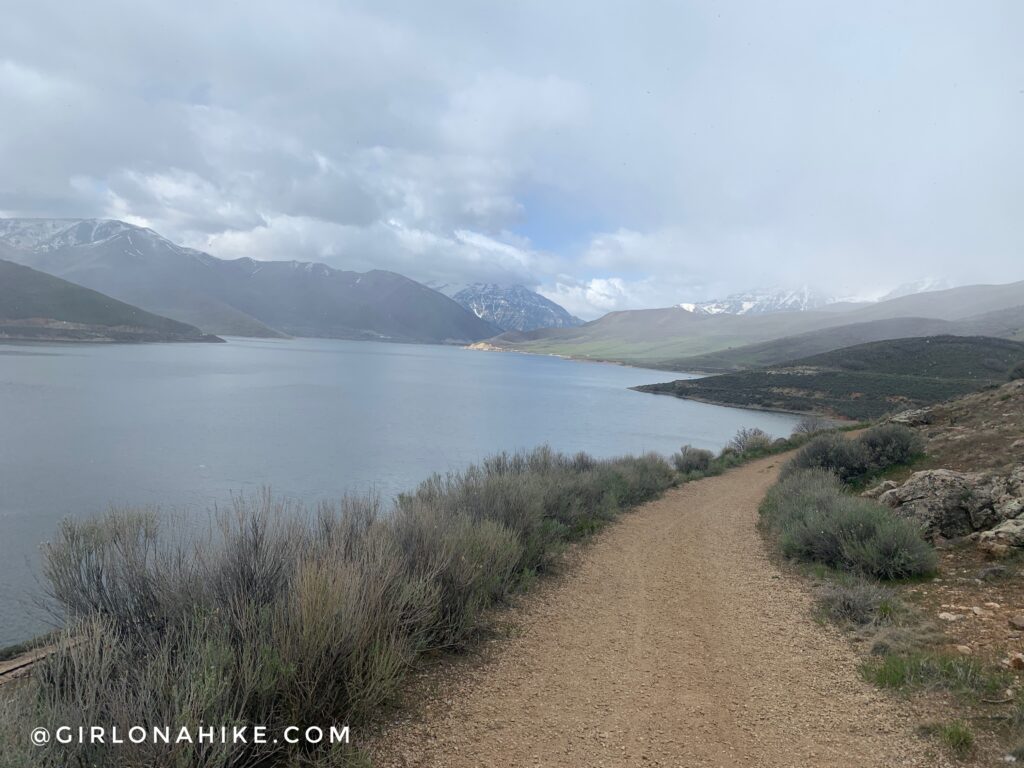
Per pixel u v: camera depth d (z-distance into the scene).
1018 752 3.44
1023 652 4.83
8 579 12.47
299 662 3.84
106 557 5.03
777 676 4.88
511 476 11.84
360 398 67.31
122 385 65.31
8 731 2.73
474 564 6.41
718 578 8.12
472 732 3.91
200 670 3.50
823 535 8.66
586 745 3.78
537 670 4.99
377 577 5.04
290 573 5.16
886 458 14.92
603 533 11.30
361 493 21.78
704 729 4.00
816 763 3.56
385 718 4.05
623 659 5.26
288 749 3.50
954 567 7.48
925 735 3.78
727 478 21.31
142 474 24.97
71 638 4.25
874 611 6.22
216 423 42.12
